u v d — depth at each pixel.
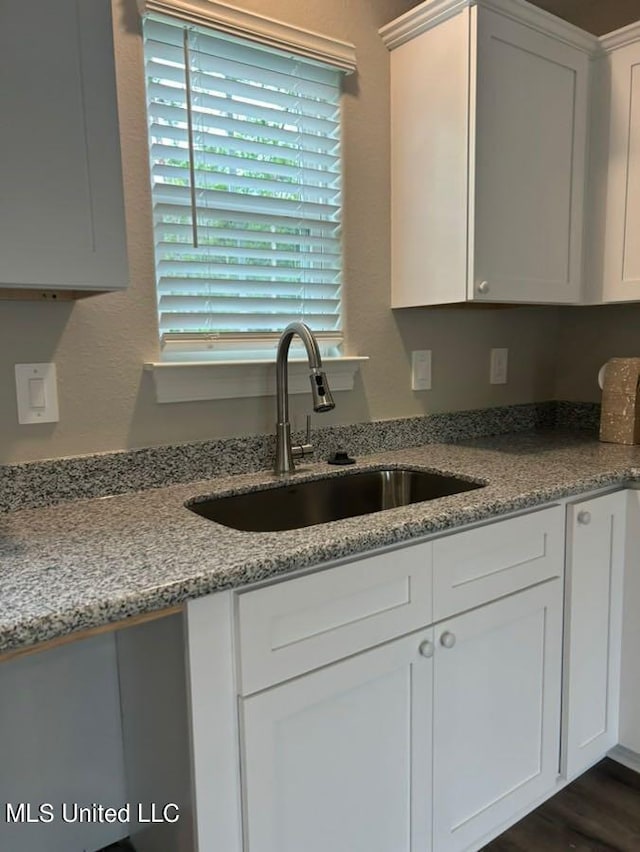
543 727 1.48
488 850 1.43
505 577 1.33
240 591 0.95
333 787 1.09
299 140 1.61
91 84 1.03
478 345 2.09
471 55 1.53
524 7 1.59
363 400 1.82
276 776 1.01
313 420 1.71
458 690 1.27
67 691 1.34
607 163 1.82
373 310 1.81
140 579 0.88
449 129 1.61
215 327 1.53
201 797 0.95
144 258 1.40
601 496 1.53
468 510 1.21
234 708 0.97
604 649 1.59
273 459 1.63
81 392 1.35
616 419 1.95
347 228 1.73
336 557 1.04
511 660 1.38
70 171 1.02
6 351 1.25
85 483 1.35
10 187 0.97
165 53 1.38
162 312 1.44
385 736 1.16
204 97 1.44
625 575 1.61
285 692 1.00
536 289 1.75
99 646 1.36
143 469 1.43
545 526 1.40
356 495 1.64
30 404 1.28
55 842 1.37
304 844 1.07
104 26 1.04
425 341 1.94
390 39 1.72
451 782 1.29
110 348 1.38
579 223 1.85
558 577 1.45
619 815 1.54
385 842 1.19
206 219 1.48
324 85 1.64
